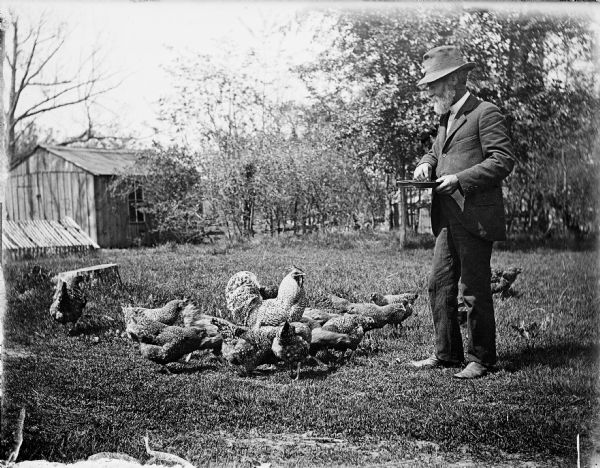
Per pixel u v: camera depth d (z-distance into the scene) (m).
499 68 4.25
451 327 3.73
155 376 3.65
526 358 3.78
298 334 3.58
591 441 3.52
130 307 3.78
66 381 3.70
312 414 3.53
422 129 4.05
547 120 4.34
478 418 3.53
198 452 3.45
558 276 4.11
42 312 3.83
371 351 3.70
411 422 3.51
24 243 4.04
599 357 3.77
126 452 3.52
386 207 4.05
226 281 3.79
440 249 3.81
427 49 4.07
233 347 3.57
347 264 3.91
